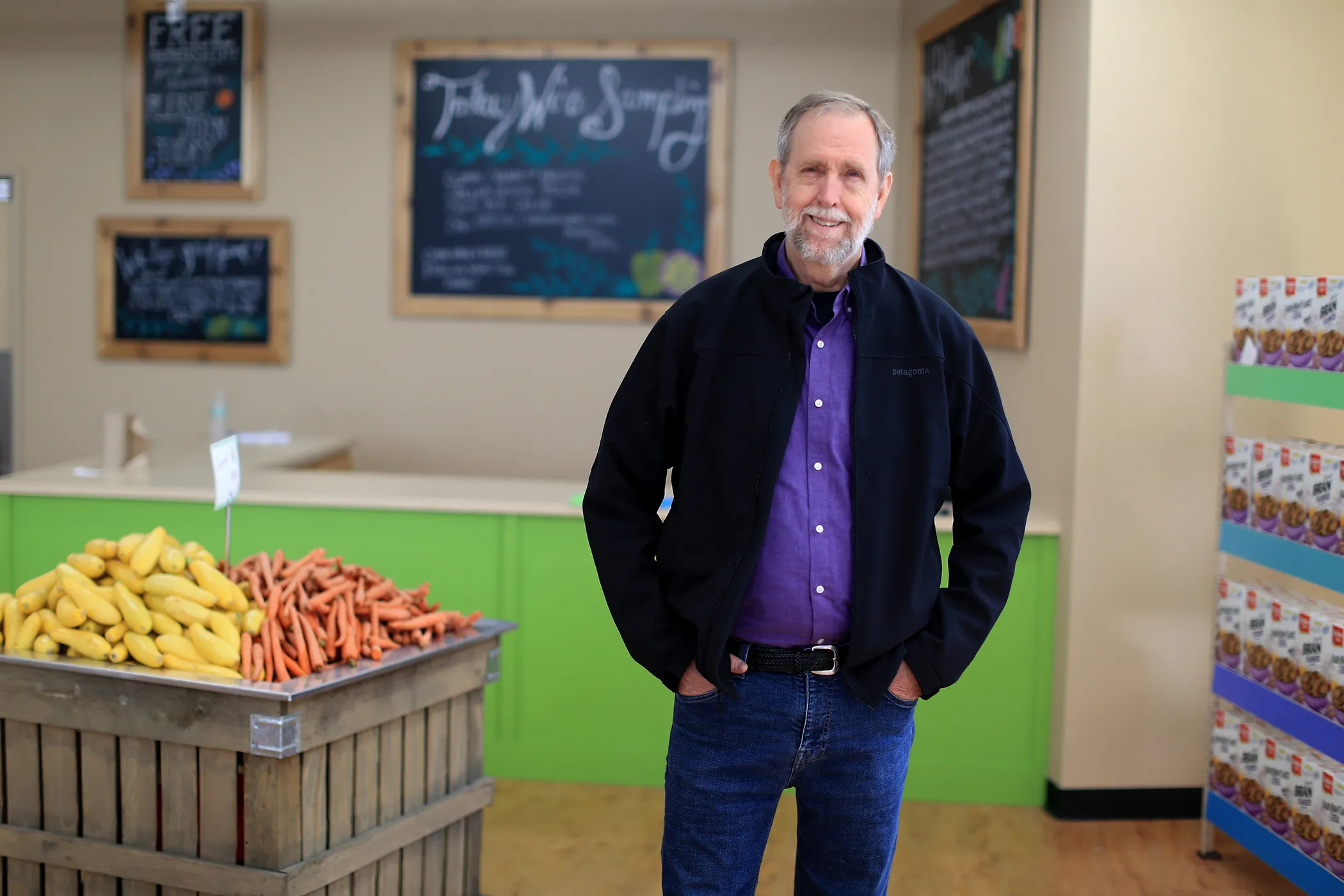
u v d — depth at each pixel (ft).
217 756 7.34
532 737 12.03
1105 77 10.95
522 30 17.38
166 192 17.94
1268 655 9.56
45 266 18.34
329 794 7.54
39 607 7.93
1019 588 11.55
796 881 6.55
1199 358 11.16
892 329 5.95
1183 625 11.34
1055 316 11.62
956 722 11.69
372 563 11.98
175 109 17.85
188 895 7.51
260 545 12.09
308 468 15.33
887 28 16.92
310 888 7.33
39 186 18.26
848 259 5.87
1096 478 11.20
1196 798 11.45
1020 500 6.15
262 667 7.36
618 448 6.13
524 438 17.83
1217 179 11.07
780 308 5.85
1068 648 11.31
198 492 12.21
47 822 7.82
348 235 17.84
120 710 7.54
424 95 17.46
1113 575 11.27
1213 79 11.02
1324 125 11.10
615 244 17.38
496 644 8.77
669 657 6.01
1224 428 10.18
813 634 5.89
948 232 14.47
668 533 6.08
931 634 5.92
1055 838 10.90
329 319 17.95
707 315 5.99
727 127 17.08
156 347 18.16
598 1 17.22
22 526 12.42
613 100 17.22
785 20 17.06
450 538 11.92
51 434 18.49
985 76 13.21
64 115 18.16
